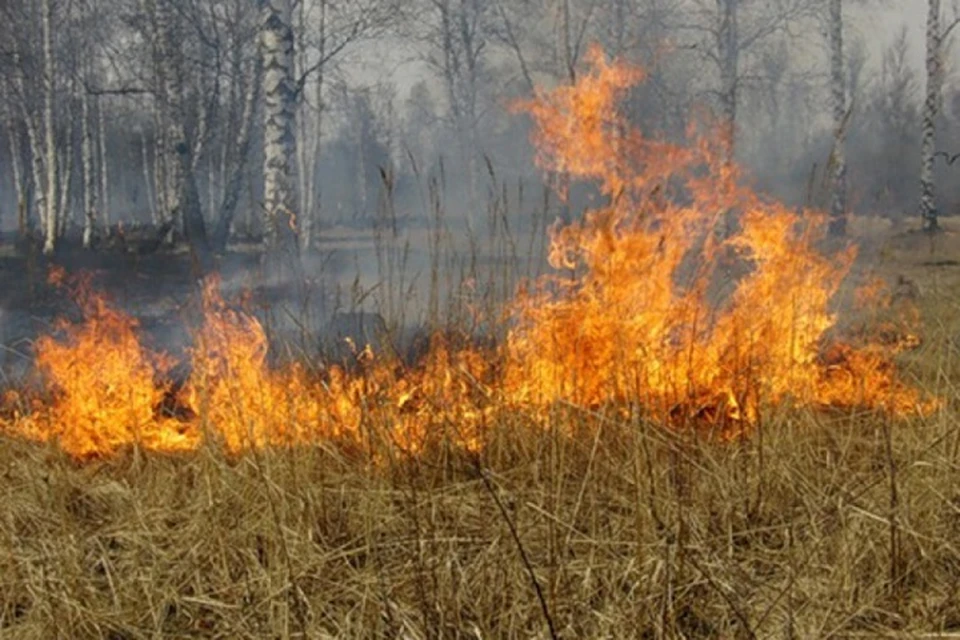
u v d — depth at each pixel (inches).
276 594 107.9
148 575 119.5
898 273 413.7
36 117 848.3
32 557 120.3
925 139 740.7
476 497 129.5
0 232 1083.9
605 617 104.1
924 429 145.0
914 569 114.5
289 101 291.3
